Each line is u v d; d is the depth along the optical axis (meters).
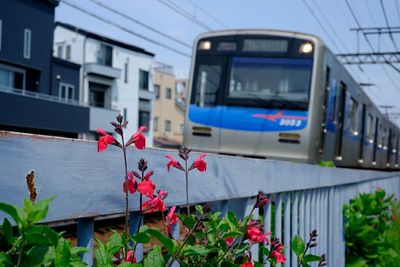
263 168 3.01
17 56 29.36
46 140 1.36
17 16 29.20
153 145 48.81
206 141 10.62
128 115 42.44
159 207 1.61
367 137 17.94
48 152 1.36
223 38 10.93
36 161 1.32
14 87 29.83
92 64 37.66
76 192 1.46
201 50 11.04
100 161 1.58
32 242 1.14
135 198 1.73
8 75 29.42
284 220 3.48
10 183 1.25
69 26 39.16
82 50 38.31
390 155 25.77
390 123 24.98
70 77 34.41
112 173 1.63
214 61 10.86
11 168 1.25
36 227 1.11
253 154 10.30
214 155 2.37
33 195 1.22
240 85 10.59
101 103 39.59
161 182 1.94
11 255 1.18
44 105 28.52
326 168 4.63
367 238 5.68
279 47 10.57
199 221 1.74
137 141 1.51
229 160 2.54
